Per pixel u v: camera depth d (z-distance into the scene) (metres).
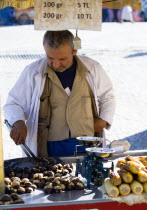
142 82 10.09
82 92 3.04
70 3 2.52
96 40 16.97
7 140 6.39
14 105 3.08
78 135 3.01
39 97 3.00
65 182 2.24
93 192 2.21
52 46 2.73
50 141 3.03
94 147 2.52
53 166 2.51
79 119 3.02
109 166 2.45
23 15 23.77
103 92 3.18
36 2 2.49
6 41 16.86
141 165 2.33
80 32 19.42
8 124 3.02
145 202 2.14
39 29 2.53
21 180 2.38
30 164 2.66
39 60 3.11
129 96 8.90
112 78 10.52
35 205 2.04
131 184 2.15
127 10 23.84
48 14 2.51
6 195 2.09
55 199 2.11
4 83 9.65
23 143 2.85
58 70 2.94
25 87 3.09
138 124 7.19
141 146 6.14
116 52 14.09
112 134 6.70
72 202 2.07
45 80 3.00
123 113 7.77
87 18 2.54
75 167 2.62
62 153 3.01
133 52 14.12
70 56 2.84
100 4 2.55
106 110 3.15
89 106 3.07
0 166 2.12
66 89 3.00
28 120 3.08
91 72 3.10
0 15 23.62
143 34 18.94
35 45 15.40
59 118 3.00
